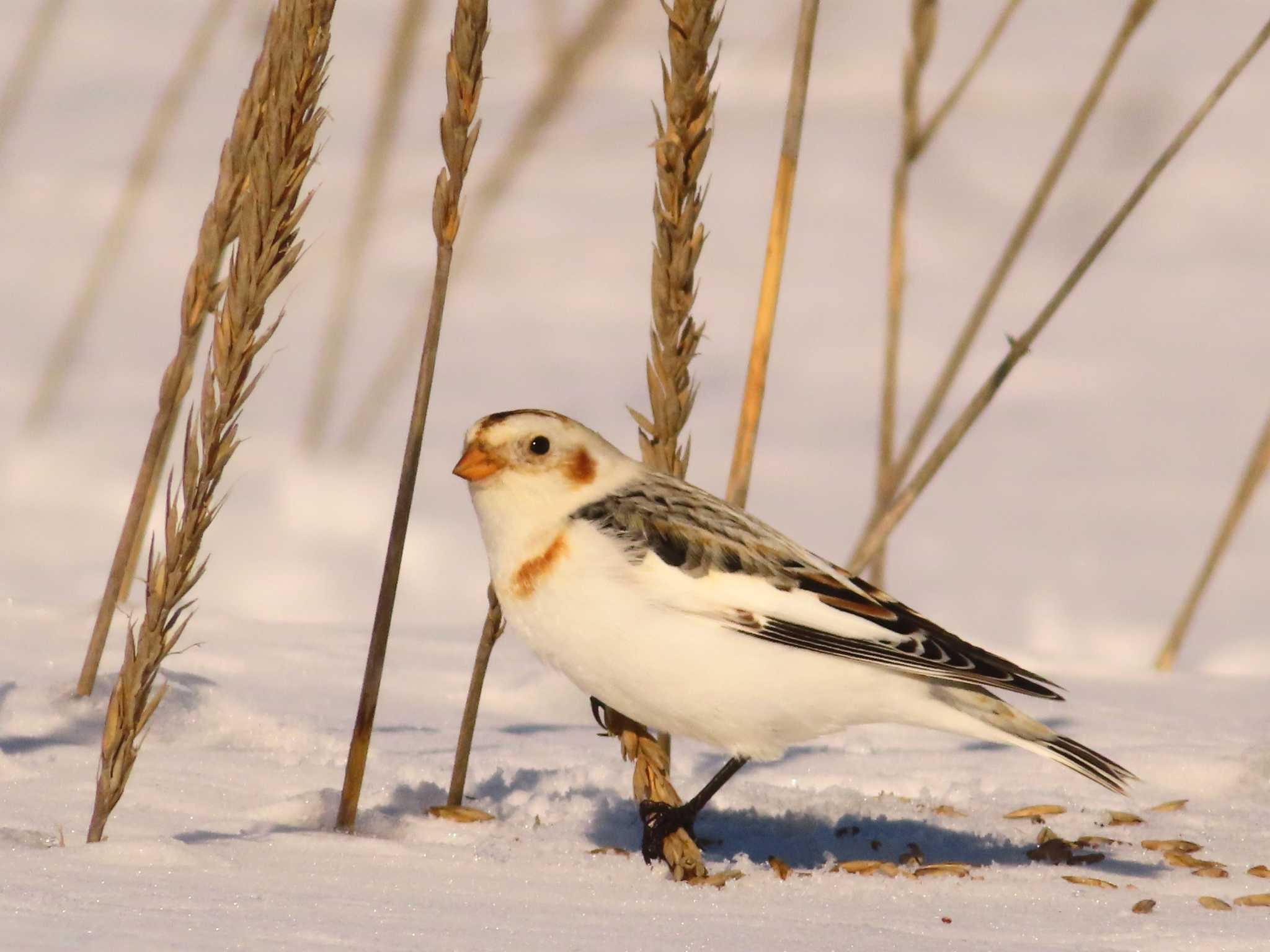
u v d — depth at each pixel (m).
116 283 17.78
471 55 5.70
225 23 24.50
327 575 11.82
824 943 4.68
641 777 6.13
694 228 6.55
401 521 5.94
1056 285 19.86
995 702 6.12
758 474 14.40
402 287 18.20
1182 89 24.94
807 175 22.38
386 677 8.80
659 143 6.41
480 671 6.36
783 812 6.79
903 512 8.34
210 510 5.30
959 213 21.39
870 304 18.92
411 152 20.23
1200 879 5.83
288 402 14.98
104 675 7.87
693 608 5.95
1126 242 21.11
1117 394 17.02
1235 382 17.41
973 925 5.05
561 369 16.42
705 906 5.13
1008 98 23.84
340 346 13.62
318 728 7.45
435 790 6.58
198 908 4.54
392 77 13.02
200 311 7.48
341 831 5.93
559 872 5.52
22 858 4.98
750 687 5.98
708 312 18.33
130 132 21.38
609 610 5.99
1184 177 23.00
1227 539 10.25
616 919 4.84
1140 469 15.17
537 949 4.39
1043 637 11.98
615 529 6.09
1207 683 9.67
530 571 6.12
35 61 13.77
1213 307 19.45
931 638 5.98
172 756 6.79
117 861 5.05
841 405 16.22
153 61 23.70
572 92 13.82
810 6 7.06
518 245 19.36
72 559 11.55
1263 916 5.30
